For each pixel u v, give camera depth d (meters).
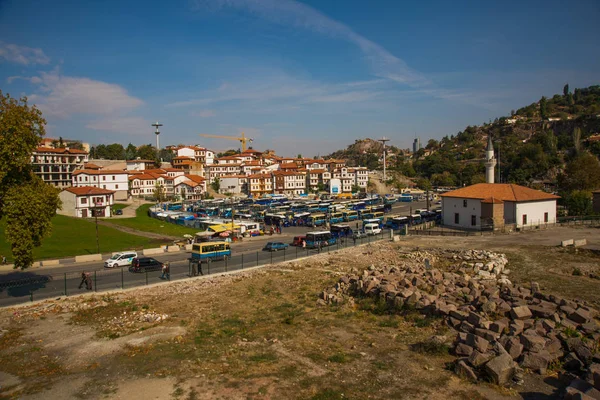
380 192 183.38
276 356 20.66
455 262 46.41
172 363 20.00
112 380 18.42
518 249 50.38
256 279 40.41
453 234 65.31
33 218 33.81
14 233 33.12
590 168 99.06
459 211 72.88
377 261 48.81
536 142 197.88
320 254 53.38
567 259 44.19
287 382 17.59
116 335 24.67
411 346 21.48
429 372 18.31
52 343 23.66
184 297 34.19
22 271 45.16
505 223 68.00
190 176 156.25
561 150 193.12
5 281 40.28
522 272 39.81
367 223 77.06
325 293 32.50
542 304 25.25
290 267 45.97
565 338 20.06
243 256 52.84
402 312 27.11
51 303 32.19
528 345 19.23
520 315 23.48
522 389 16.73
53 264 48.88
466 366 17.83
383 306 28.17
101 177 127.75
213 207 112.00
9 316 29.06
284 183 167.00
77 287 37.72
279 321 27.16
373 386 17.12
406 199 137.62
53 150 134.00
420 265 42.50
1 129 32.47
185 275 42.50
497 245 53.81
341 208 104.00
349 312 28.22
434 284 31.73
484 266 40.12
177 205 117.88
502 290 30.02
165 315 28.67
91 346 22.94
